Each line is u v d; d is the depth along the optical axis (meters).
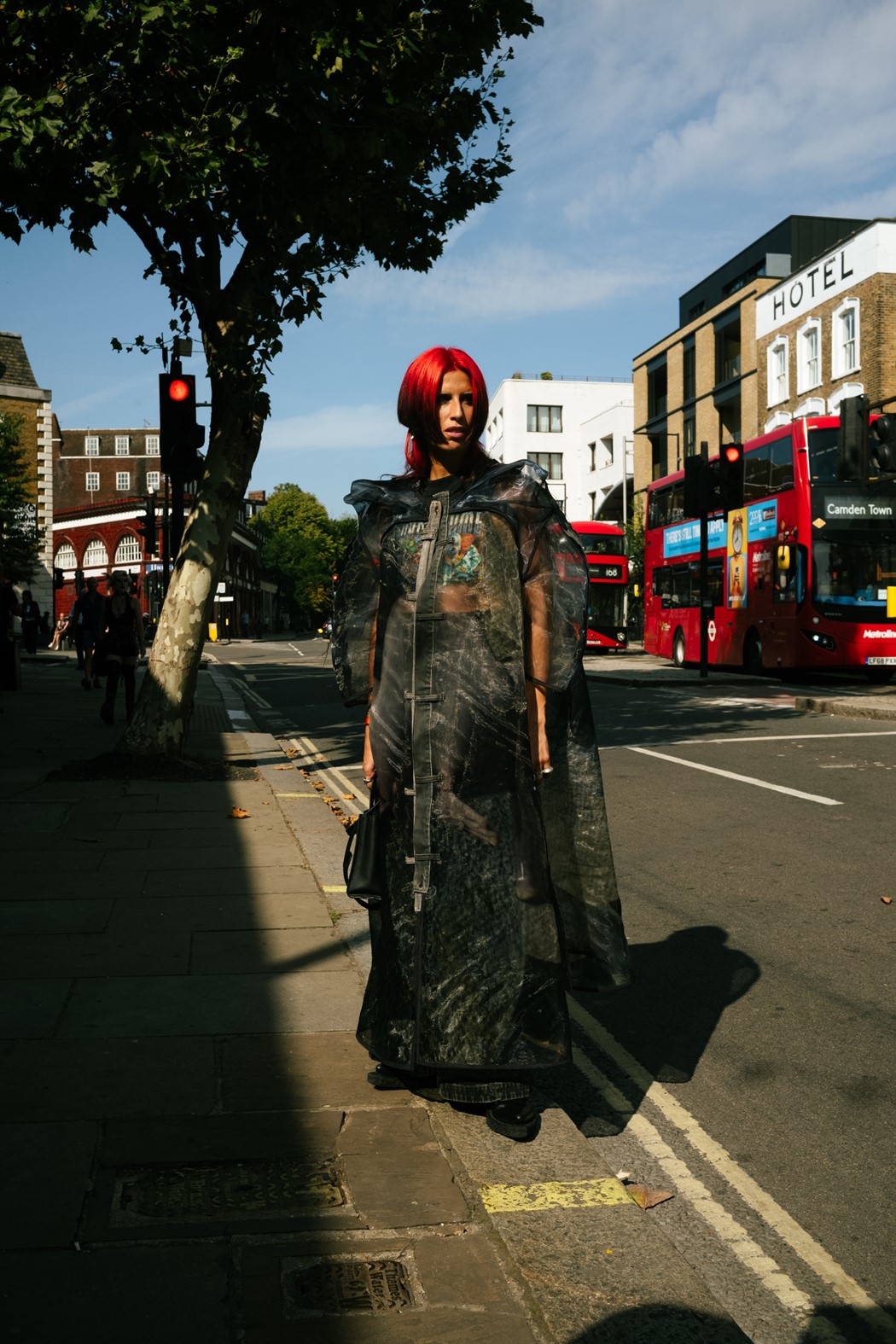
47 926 4.97
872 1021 4.09
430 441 2.97
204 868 6.12
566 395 77.31
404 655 2.93
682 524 27.92
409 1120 3.01
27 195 7.54
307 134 7.65
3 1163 2.73
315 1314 2.13
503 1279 2.26
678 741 12.50
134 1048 3.54
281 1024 3.77
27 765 10.12
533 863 2.89
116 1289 2.20
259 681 25.80
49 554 44.03
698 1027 4.07
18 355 44.31
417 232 10.36
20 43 7.14
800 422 21.09
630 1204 2.60
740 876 6.28
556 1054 2.85
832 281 36.16
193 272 9.15
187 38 6.87
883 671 22.20
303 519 111.88
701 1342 2.10
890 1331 2.29
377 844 3.01
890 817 7.85
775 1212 2.78
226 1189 2.62
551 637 2.92
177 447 10.98
